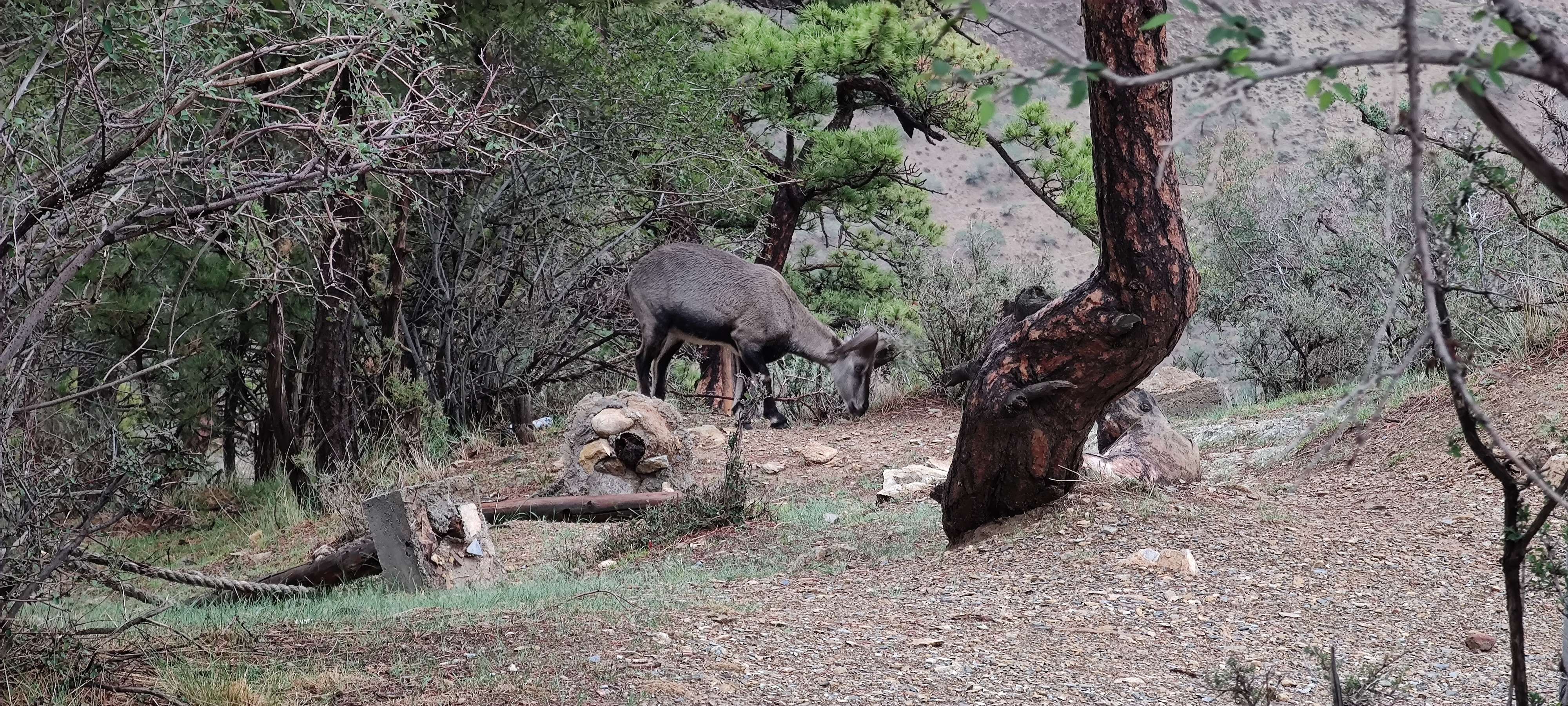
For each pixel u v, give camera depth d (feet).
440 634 18.45
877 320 67.36
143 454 18.30
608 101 45.96
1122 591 20.90
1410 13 5.21
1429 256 5.98
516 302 48.93
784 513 31.60
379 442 43.50
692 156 48.24
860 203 70.08
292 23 24.84
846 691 15.85
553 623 18.90
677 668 16.47
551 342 50.26
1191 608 19.95
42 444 16.76
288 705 15.08
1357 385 6.05
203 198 17.34
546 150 19.70
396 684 15.87
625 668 16.44
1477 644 17.95
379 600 23.47
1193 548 22.84
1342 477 29.22
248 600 25.95
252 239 20.35
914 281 67.77
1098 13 20.90
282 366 43.45
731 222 64.34
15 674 15.48
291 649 18.07
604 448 34.99
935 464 37.37
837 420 47.52
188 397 40.29
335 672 16.28
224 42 17.20
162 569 18.79
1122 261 22.11
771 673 16.51
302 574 27.45
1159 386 47.78
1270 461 32.55
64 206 15.08
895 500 32.53
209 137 16.38
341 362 42.47
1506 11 5.34
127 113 16.97
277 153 22.03
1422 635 18.67
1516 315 34.60
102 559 17.28
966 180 157.48
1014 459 24.39
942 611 20.07
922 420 46.09
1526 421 28.32
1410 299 34.81
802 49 59.67
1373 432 31.32
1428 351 37.01
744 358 43.06
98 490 16.31
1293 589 20.84
